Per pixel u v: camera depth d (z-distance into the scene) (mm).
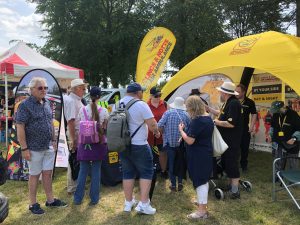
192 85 9133
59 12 24062
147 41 8844
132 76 25094
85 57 24781
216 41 23891
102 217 4660
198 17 23328
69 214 4762
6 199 4090
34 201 4777
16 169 6195
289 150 5953
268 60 5973
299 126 5984
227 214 4758
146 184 4621
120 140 4316
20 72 9195
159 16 24516
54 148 4852
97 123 4762
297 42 6266
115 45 25031
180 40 23422
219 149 4566
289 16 20359
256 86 9430
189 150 4496
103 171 6027
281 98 8672
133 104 4430
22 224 4453
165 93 7441
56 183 6297
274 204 5137
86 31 24156
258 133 9453
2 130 10812
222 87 5223
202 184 4512
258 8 20562
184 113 5570
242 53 6457
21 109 4367
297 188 5887
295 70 5566
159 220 4555
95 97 4812
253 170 7266
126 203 4832
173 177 5742
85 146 4832
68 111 5172
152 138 6309
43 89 4426
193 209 4957
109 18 25750
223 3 21516
